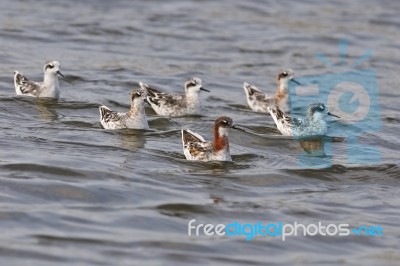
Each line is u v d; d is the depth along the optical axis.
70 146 26.12
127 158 25.44
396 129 30.42
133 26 42.91
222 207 22.48
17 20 42.06
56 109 30.25
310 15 47.47
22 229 20.30
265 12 47.56
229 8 47.75
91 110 30.50
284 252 20.28
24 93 31.22
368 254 20.45
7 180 22.84
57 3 45.66
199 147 25.69
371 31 45.16
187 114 30.83
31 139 26.53
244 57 39.84
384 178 25.45
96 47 39.44
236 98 33.84
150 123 29.62
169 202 22.50
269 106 31.28
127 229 20.77
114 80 34.66
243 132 28.81
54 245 19.55
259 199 23.28
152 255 19.42
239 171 25.12
